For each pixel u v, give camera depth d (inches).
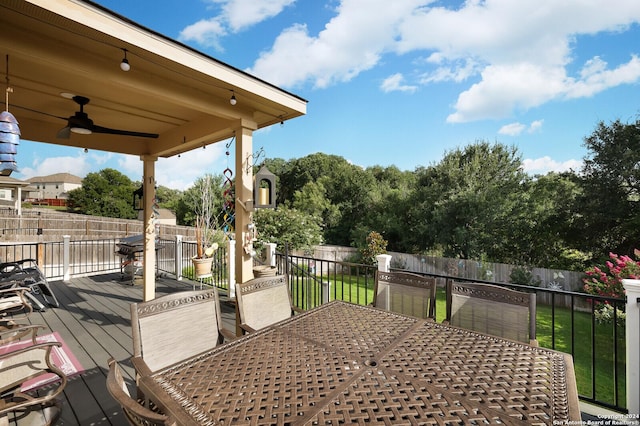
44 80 105.4
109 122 156.3
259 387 49.6
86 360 115.6
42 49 76.3
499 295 79.8
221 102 117.9
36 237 452.4
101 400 90.7
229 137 150.7
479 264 385.4
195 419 42.0
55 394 63.4
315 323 78.5
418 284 95.0
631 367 81.3
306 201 639.8
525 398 46.7
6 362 60.7
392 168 832.9
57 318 161.5
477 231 418.6
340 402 45.5
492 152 459.5
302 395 47.4
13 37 72.1
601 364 167.0
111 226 536.1
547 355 60.8
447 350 63.0
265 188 127.8
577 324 236.2
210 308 81.7
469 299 84.0
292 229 410.9
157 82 98.5
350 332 72.6
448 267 411.2
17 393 63.8
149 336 69.7
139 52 83.8
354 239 534.0
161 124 159.9
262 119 143.9
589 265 341.4
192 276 263.0
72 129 123.5
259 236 388.5
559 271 325.7
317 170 845.8
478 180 446.9
